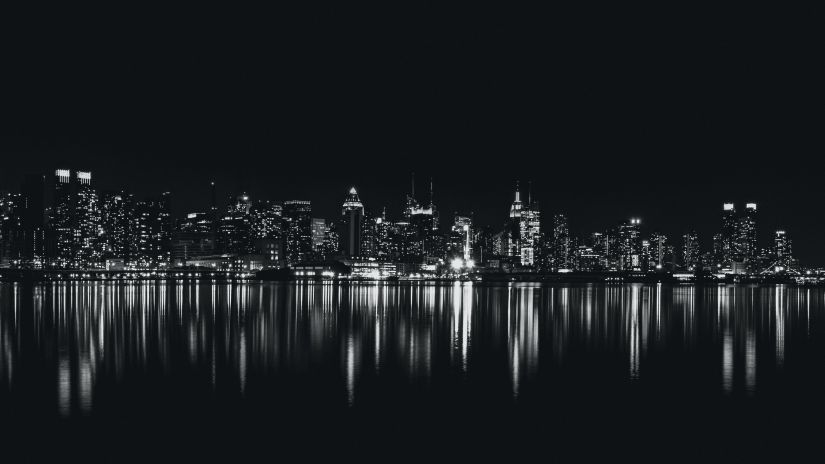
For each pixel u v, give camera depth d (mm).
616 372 60625
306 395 49781
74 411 44844
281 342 81438
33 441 38531
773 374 60156
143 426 41438
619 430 41375
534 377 57625
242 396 49312
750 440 39531
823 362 67500
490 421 43000
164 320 113750
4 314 126688
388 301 187000
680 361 67688
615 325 109125
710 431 41156
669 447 38125
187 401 47719
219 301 178250
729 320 123062
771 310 158625
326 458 35969
